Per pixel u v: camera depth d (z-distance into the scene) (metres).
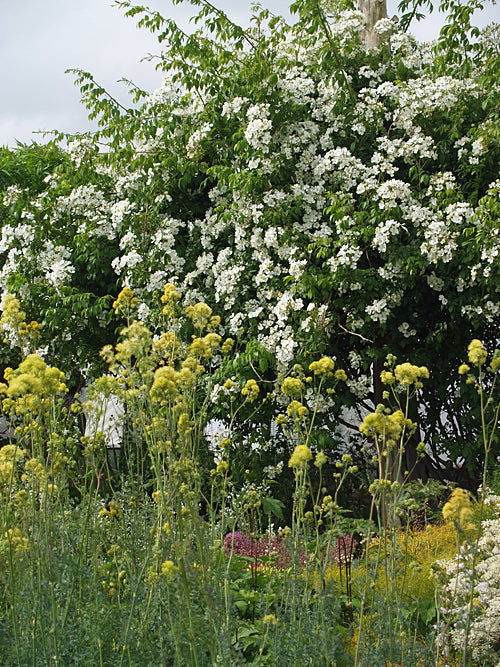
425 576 3.01
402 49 5.59
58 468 2.32
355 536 3.42
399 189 4.71
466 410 5.09
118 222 5.68
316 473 5.90
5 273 5.99
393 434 2.17
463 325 5.06
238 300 5.23
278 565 2.89
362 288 4.86
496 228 4.37
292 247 4.95
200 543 1.85
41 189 7.00
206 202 5.87
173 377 1.94
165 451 2.12
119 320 6.04
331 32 5.61
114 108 5.71
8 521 2.12
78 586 2.24
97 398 2.40
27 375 1.98
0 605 2.31
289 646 2.07
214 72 5.47
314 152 5.29
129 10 5.25
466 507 1.79
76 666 1.94
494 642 2.51
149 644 2.04
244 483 5.06
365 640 2.18
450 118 5.03
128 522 2.64
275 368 4.95
